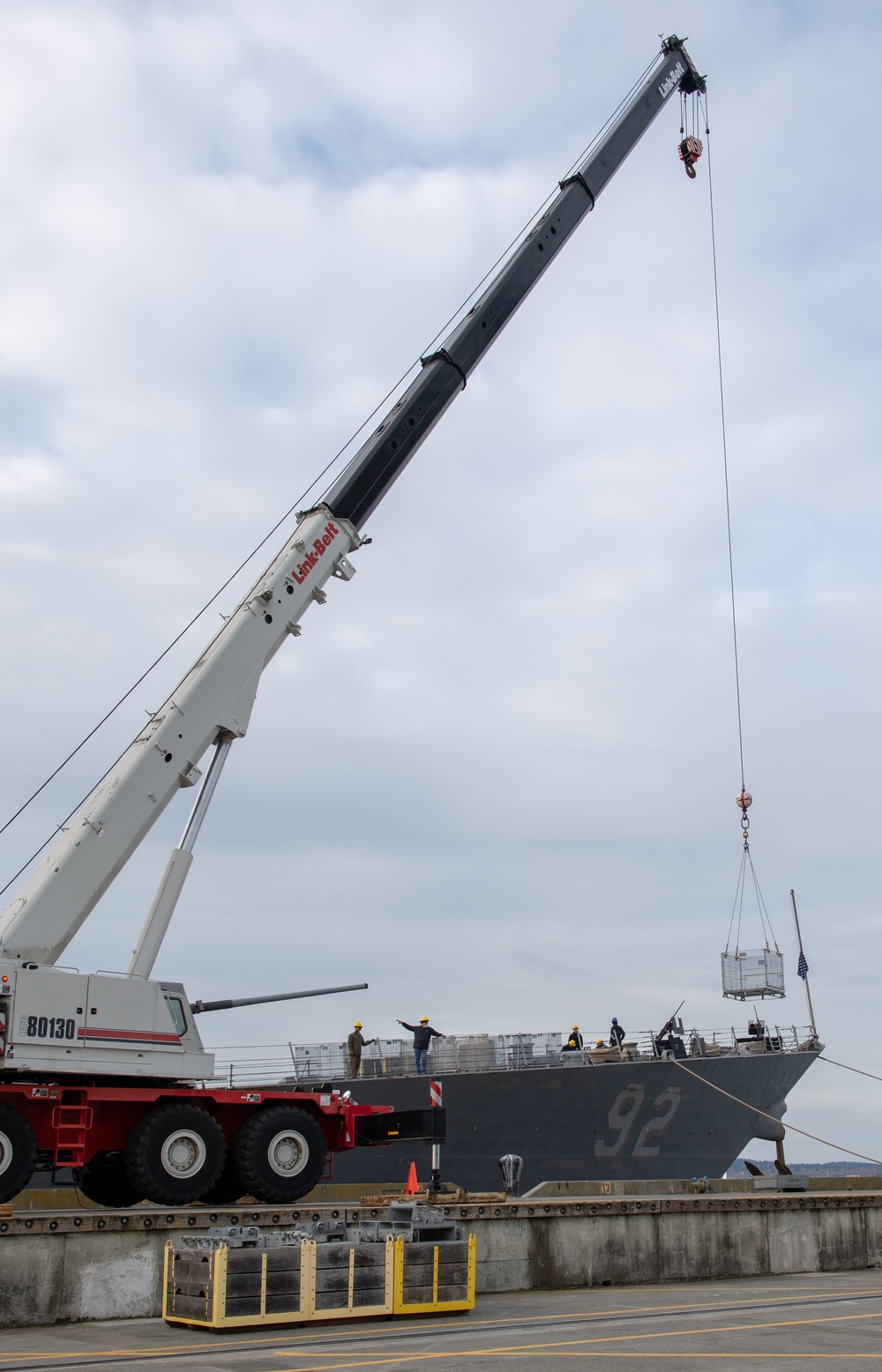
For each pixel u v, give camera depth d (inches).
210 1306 482.3
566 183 1031.6
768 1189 969.5
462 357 899.4
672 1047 1131.9
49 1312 524.4
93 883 684.1
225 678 752.3
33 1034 631.8
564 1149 1046.4
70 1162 644.7
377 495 840.3
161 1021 673.6
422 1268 522.6
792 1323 495.8
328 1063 1063.0
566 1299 587.5
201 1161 658.8
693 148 1290.6
